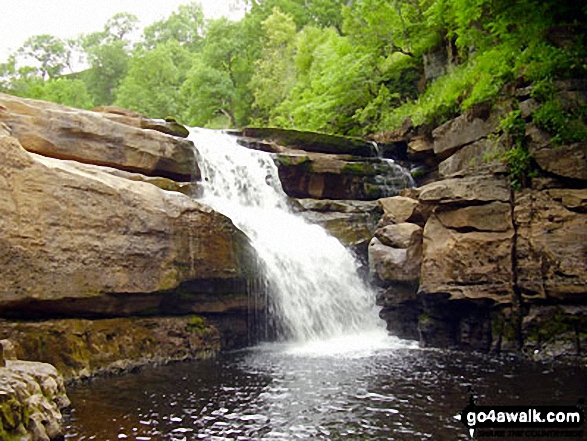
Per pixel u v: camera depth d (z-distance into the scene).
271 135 19.62
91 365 9.91
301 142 19.69
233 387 9.06
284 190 18.30
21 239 9.41
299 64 35.62
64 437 6.66
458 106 16.52
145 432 6.86
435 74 22.48
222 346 12.53
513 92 13.60
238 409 7.82
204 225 12.27
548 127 12.43
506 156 12.95
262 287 13.40
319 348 12.90
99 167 12.41
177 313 12.02
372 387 9.02
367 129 23.91
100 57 58.41
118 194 10.95
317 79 29.95
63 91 43.69
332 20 44.09
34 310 9.64
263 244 14.29
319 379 9.57
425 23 22.25
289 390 8.85
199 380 9.59
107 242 10.59
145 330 11.16
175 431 6.91
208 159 16.14
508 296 12.03
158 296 11.38
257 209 16.44
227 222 12.79
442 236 13.09
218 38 43.34
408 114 20.30
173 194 12.17
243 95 43.84
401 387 9.00
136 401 8.23
